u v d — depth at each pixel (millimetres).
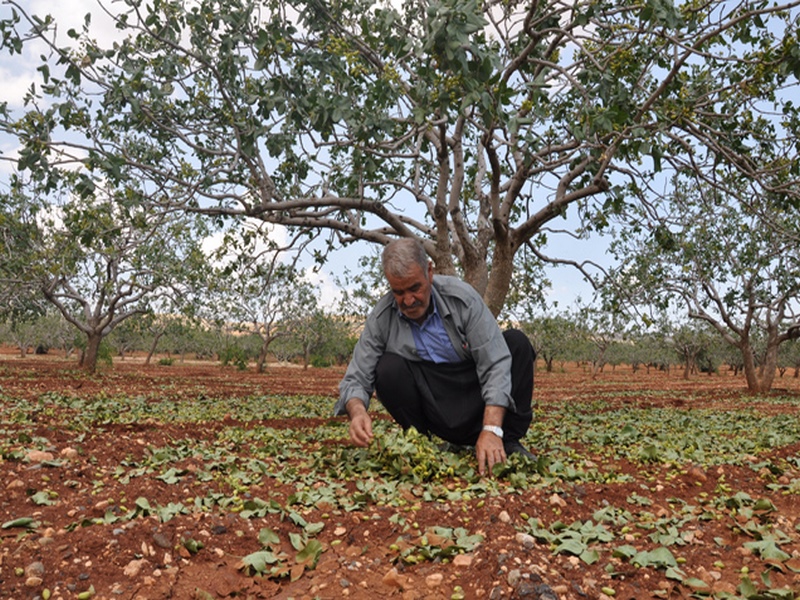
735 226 18688
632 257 14602
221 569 2910
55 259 17719
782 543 3293
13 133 7926
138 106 8625
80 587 2662
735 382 32656
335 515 3576
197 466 4602
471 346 4395
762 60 7336
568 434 7086
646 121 8258
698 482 4551
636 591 2711
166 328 37875
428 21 5879
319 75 8734
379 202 9734
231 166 9000
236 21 8602
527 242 12055
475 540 3131
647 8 6684
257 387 18656
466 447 4980
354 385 4586
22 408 8492
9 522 3213
